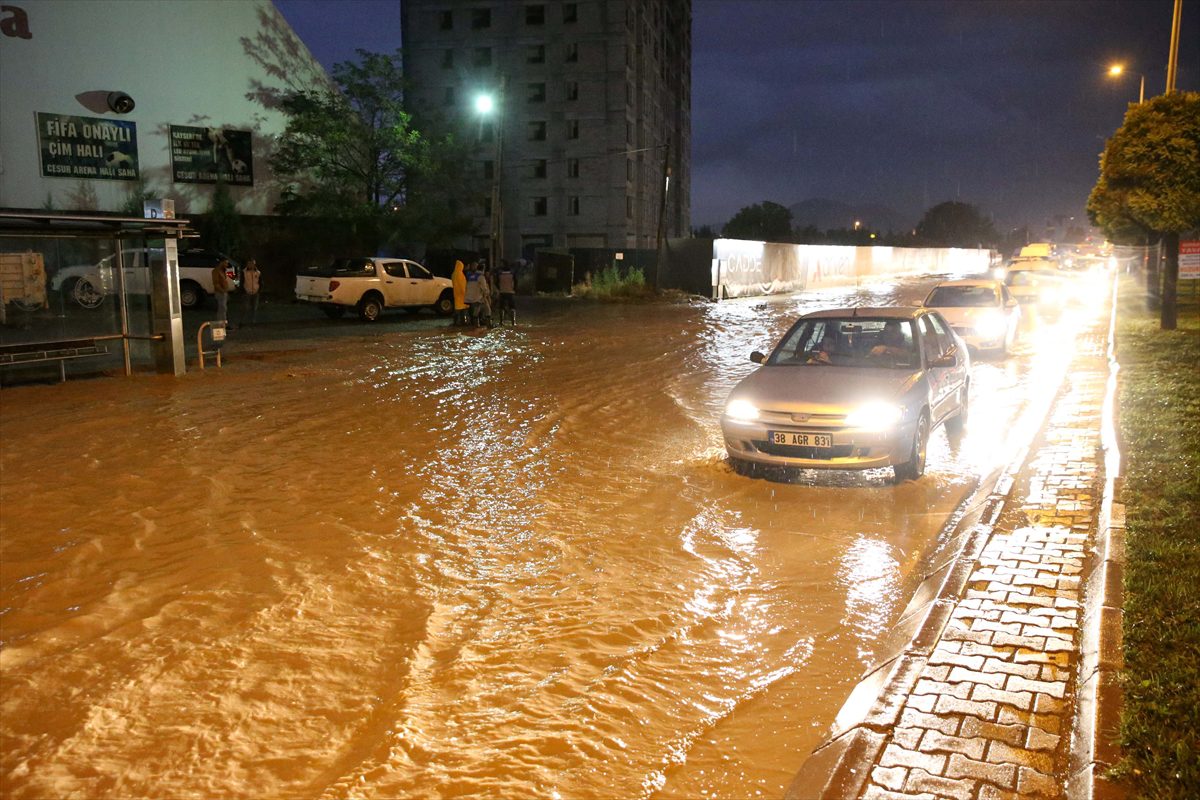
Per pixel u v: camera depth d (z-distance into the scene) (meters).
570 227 65.38
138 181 33.75
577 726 3.91
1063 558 5.61
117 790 3.44
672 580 5.66
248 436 9.95
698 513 7.07
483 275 23.47
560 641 4.78
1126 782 3.17
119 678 4.35
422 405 11.93
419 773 3.55
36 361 13.59
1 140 30.53
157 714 4.01
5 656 4.59
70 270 14.53
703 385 13.72
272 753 3.70
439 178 42.84
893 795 3.23
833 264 52.81
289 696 4.17
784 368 8.80
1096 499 6.86
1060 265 57.50
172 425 10.59
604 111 64.00
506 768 3.59
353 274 25.16
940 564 5.83
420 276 26.77
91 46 32.41
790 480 8.09
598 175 64.62
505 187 65.75
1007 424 10.56
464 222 42.22
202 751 3.71
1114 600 4.72
